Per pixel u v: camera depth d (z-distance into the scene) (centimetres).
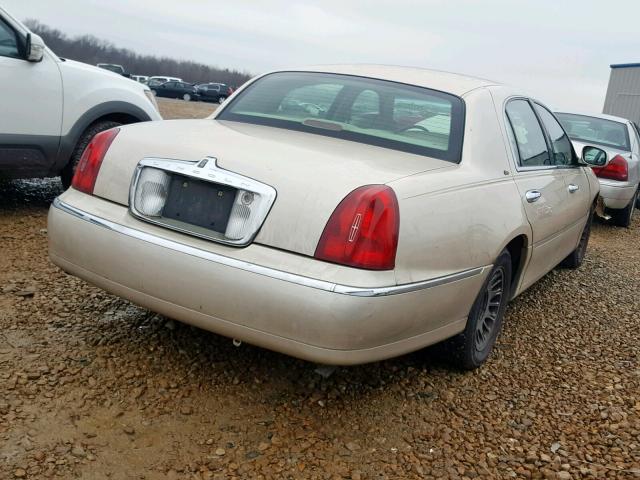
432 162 311
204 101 4884
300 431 280
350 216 250
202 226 270
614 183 864
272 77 400
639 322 482
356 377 330
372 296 246
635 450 295
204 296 262
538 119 445
